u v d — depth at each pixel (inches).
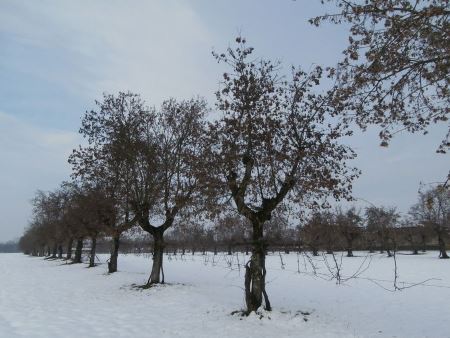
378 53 336.8
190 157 686.5
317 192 588.7
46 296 872.3
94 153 1086.4
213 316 596.1
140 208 972.6
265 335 485.4
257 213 608.1
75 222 1800.0
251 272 594.9
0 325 566.3
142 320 594.6
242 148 615.5
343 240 502.0
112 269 1333.7
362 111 376.5
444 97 360.8
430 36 321.7
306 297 819.4
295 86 616.4
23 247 5442.9
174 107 1024.9
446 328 548.1
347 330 507.5
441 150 357.7
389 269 1403.8
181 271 1439.5
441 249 2116.1
